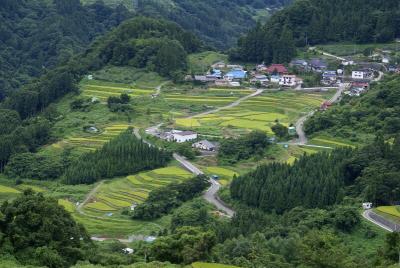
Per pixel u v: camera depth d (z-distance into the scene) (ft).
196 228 463.83
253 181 636.89
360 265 392.47
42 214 430.61
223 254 455.22
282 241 470.80
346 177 612.29
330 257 388.98
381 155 616.80
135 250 484.33
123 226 616.80
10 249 409.90
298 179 605.73
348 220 505.25
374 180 561.02
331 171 605.31
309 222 516.32
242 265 420.77
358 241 490.08
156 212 638.53
